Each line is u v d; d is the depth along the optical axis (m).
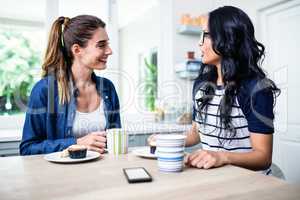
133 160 0.95
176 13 2.67
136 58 2.77
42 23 2.28
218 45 1.18
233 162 0.89
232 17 1.16
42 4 2.26
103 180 0.69
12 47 2.21
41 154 1.07
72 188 0.63
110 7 2.46
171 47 2.67
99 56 1.38
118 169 0.81
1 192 0.60
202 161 0.83
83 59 1.39
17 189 0.62
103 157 1.00
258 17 2.61
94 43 1.35
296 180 2.37
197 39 2.77
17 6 2.21
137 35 2.84
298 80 2.35
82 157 0.92
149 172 0.78
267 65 2.59
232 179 0.70
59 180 0.69
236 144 1.17
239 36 1.16
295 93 2.38
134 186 0.64
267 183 0.66
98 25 1.37
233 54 1.17
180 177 0.72
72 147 0.95
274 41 2.55
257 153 0.97
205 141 1.28
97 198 0.56
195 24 2.61
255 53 1.19
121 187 0.63
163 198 0.56
